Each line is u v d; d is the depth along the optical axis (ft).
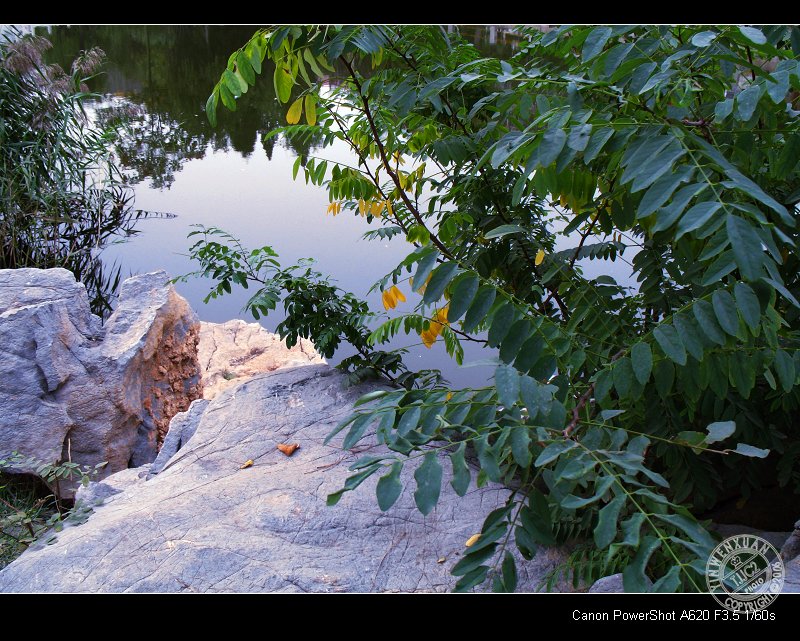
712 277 4.58
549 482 5.76
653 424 8.27
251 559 8.35
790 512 9.61
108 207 26.99
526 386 5.08
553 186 7.00
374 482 9.68
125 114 34.83
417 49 10.57
